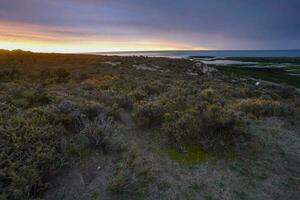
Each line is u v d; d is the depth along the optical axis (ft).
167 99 25.39
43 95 26.61
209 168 13.57
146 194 10.79
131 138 16.75
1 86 35.22
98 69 93.15
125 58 151.94
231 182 12.42
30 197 9.58
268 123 23.56
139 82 50.16
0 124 14.21
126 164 12.55
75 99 25.32
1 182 9.34
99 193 10.44
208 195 11.26
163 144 16.05
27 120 14.94
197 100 27.89
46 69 78.23
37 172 10.11
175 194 11.07
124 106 25.48
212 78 99.71
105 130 14.96
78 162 12.49
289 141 18.76
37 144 12.11
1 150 11.19
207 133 16.85
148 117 19.43
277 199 11.34
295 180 13.01
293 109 28.78
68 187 10.61
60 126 15.16
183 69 126.21
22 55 122.42
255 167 14.12
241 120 18.26
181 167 13.43
